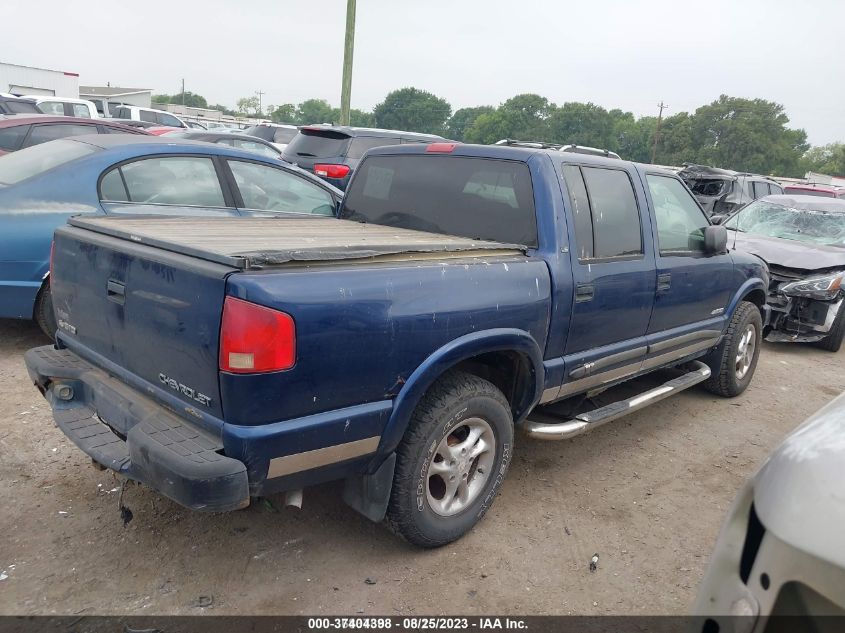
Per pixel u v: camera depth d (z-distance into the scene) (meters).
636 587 3.06
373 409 2.69
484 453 3.29
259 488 2.47
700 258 4.68
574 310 3.56
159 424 2.58
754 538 1.71
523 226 3.55
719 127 90.44
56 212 5.03
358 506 2.93
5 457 3.73
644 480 4.15
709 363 5.55
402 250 2.85
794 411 5.68
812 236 8.64
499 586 2.98
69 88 36.22
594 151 6.46
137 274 2.71
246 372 2.33
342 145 11.28
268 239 3.04
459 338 2.95
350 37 16.09
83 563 2.91
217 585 2.84
